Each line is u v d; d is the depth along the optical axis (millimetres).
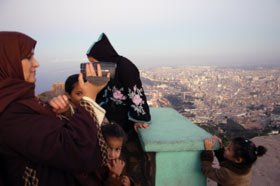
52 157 589
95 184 947
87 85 776
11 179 627
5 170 624
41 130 589
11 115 570
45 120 617
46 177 666
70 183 731
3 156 612
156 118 1791
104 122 1528
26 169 633
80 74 778
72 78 1150
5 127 562
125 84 1441
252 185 2172
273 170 2420
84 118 687
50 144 585
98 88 791
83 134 649
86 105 723
